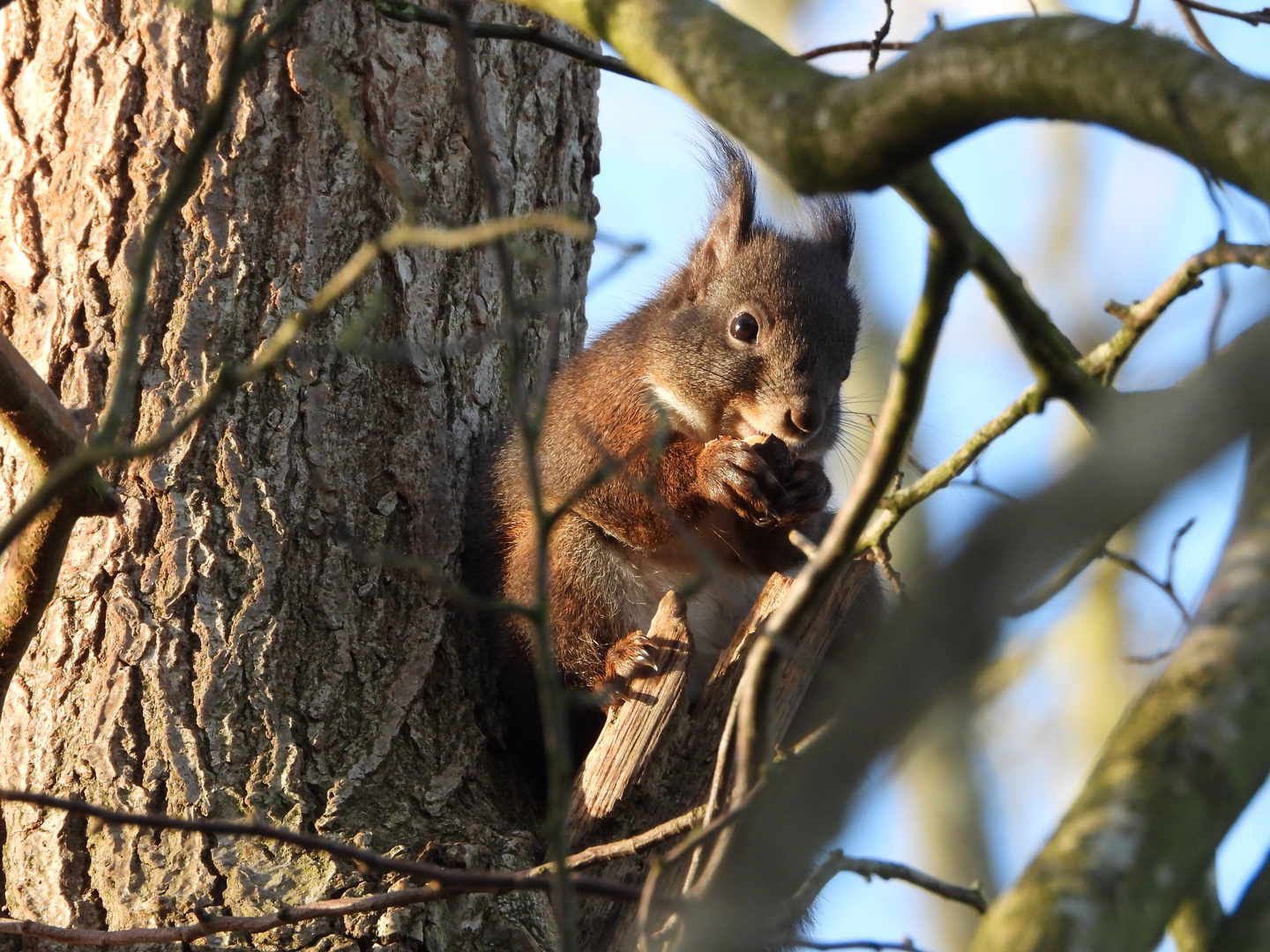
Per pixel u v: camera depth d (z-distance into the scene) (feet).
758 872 16.22
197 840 25.25
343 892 23.99
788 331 36.52
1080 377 19.38
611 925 25.79
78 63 30.42
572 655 34.12
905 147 15.03
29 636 21.77
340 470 29.81
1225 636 15.20
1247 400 14.28
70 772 26.14
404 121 32.32
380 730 27.86
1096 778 14.76
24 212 29.94
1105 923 13.44
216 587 27.96
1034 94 14.06
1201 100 13.08
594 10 18.75
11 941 24.36
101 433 15.47
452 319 32.86
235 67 16.42
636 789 27.76
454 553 31.27
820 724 28.84
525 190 35.63
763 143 16.19
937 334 15.69
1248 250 17.90
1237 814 14.26
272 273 30.07
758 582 36.27
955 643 13.89
